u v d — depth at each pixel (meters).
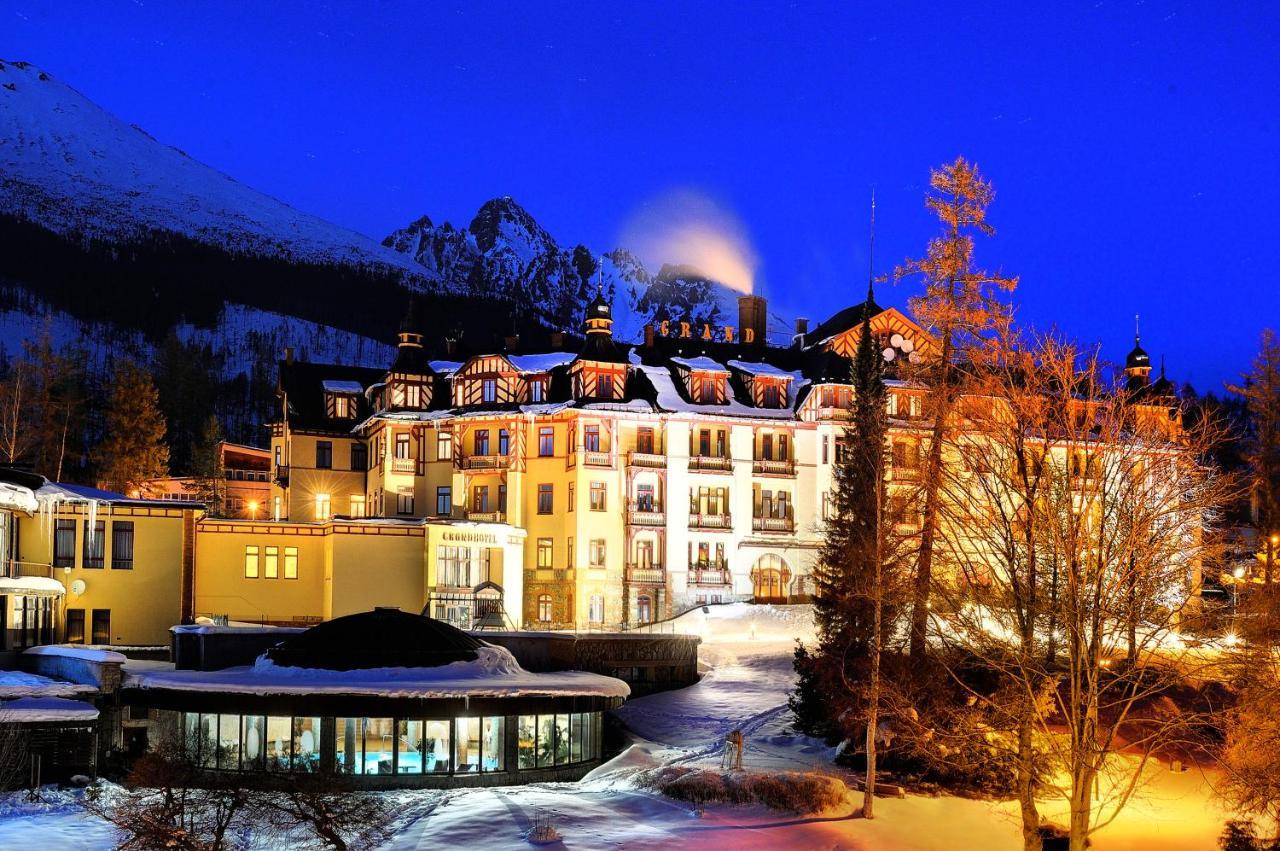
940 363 46.69
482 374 80.38
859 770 42.94
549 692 43.88
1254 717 36.50
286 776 34.59
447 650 45.91
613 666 54.78
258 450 109.06
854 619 45.78
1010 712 34.34
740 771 40.22
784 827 35.62
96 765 42.66
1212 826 40.28
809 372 83.75
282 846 32.56
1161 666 38.31
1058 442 33.69
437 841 33.47
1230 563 52.75
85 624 56.09
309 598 63.75
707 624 68.75
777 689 55.25
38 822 35.88
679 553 77.38
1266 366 63.62
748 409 80.62
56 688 43.38
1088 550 31.77
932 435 43.47
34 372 102.25
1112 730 32.69
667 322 93.75
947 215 47.47
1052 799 41.19
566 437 76.94
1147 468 32.50
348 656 44.81
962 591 39.06
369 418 83.06
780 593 79.56
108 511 56.94
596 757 47.44
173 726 44.38
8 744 40.41
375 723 42.41
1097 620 31.38
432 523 65.06
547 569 76.50
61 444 98.81
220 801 31.77
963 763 41.31
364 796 36.34
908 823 37.25
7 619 50.56
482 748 43.34
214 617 58.41
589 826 35.09
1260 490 59.50
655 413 77.56
